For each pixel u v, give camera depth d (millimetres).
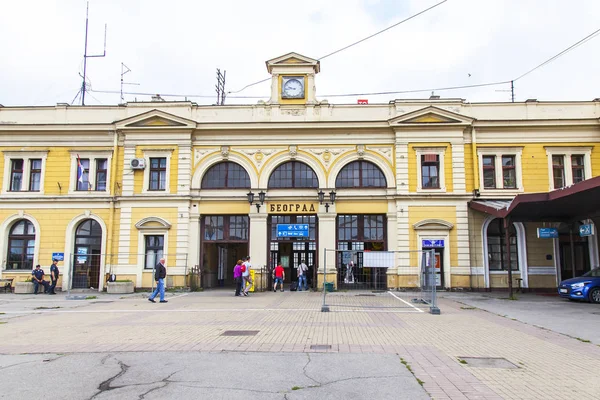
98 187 25875
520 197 18766
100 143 25922
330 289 23453
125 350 9078
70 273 21531
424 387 6648
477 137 24938
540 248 24078
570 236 22781
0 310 16328
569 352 9219
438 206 24422
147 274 24672
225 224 25375
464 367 7867
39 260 25266
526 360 8461
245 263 21781
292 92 25781
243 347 9367
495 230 24500
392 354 8773
